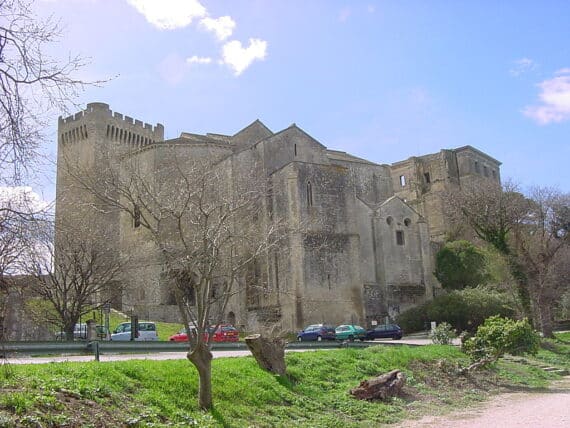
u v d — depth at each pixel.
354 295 54.34
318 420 17.47
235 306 54.66
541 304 44.34
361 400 20.47
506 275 49.88
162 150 55.44
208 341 15.77
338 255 54.41
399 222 61.91
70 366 14.99
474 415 19.84
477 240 69.00
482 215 49.44
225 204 19.11
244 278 54.06
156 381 15.98
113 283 43.84
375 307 57.84
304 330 44.62
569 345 40.97
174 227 20.36
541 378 29.58
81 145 79.62
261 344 20.48
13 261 10.35
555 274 52.09
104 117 80.06
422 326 54.06
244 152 56.72
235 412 16.08
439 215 79.81
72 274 39.06
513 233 52.22
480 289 54.47
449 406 21.55
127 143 82.69
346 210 56.19
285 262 52.75
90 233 38.41
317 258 53.12
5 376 12.73
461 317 52.06
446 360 28.14
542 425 17.12
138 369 16.17
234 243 22.02
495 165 94.25
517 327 28.84
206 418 14.62
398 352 27.41
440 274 62.59
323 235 54.09
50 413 11.70
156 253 47.97
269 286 53.34
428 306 54.53
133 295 55.03
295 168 54.25
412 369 26.06
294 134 60.19
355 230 56.09
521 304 45.88
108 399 13.63
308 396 19.67
